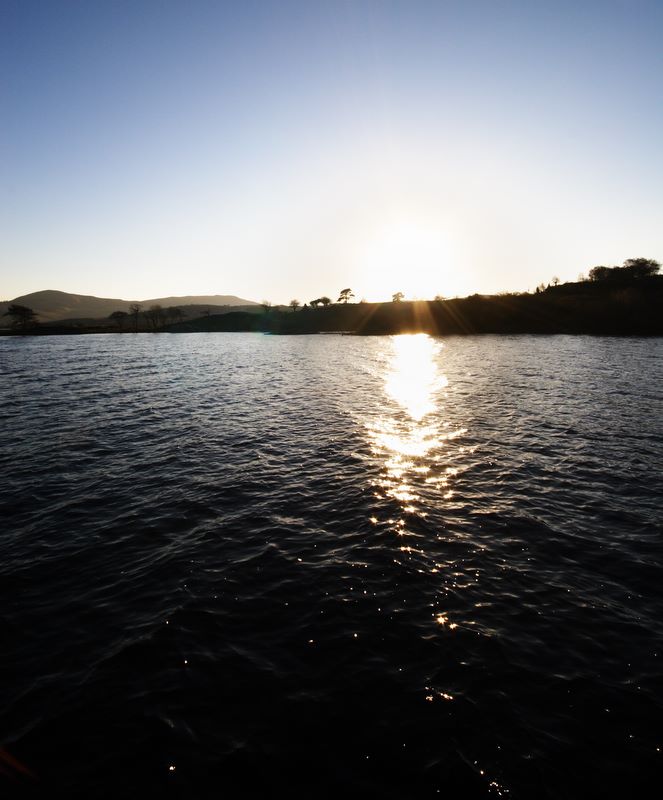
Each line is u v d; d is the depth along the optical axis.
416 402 36.47
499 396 37.81
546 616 10.73
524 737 7.67
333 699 8.48
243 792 6.85
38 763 7.32
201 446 24.72
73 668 9.33
